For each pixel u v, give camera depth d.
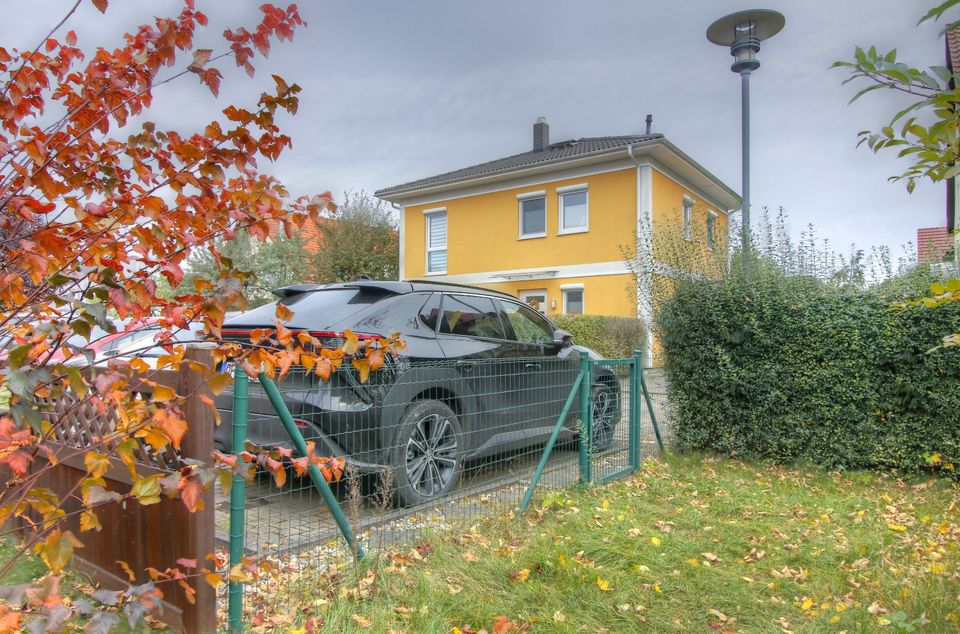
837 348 5.56
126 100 1.96
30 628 1.34
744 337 5.97
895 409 5.34
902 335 5.26
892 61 1.33
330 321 4.23
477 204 19.17
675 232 8.30
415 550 3.40
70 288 1.65
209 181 1.98
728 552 3.69
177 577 2.06
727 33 11.30
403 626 2.67
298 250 20.53
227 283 1.94
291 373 3.84
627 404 5.73
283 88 2.00
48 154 1.82
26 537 3.26
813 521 4.24
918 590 2.99
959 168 1.47
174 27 1.89
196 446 2.34
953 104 1.35
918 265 5.54
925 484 5.09
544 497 4.41
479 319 5.30
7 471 3.23
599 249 16.75
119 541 2.74
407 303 4.65
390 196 20.66
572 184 17.25
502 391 5.00
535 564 3.31
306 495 4.10
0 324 1.75
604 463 5.56
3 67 1.87
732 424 6.11
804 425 5.72
